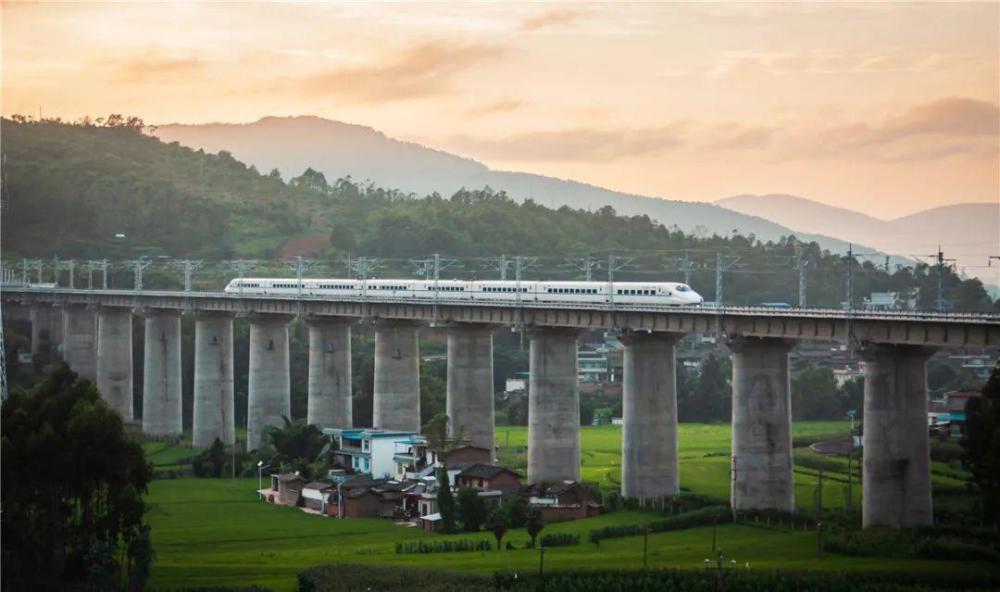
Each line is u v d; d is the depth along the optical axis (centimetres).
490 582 14125
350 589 14000
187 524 18612
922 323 16462
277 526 18412
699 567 14675
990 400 17762
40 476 14950
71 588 14612
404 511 19338
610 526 17300
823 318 17512
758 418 18525
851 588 13738
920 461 17000
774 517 17850
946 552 15250
